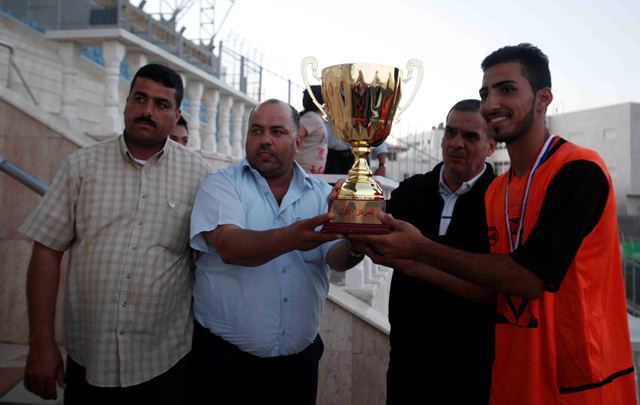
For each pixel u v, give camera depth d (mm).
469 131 2316
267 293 2123
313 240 1733
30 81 7441
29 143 3865
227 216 1987
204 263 2160
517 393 1638
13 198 3859
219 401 2168
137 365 2010
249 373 2178
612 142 30453
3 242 3850
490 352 2258
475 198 2375
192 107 7406
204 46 9250
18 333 3840
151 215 2049
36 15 8094
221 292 2117
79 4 5359
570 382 1578
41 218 1991
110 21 5207
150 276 2016
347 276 4004
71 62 5078
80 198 2014
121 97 9125
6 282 3840
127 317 1987
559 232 1514
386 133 2020
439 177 2494
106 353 1979
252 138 2131
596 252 1579
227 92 8430
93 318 1979
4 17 7535
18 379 3127
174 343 2117
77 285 2012
